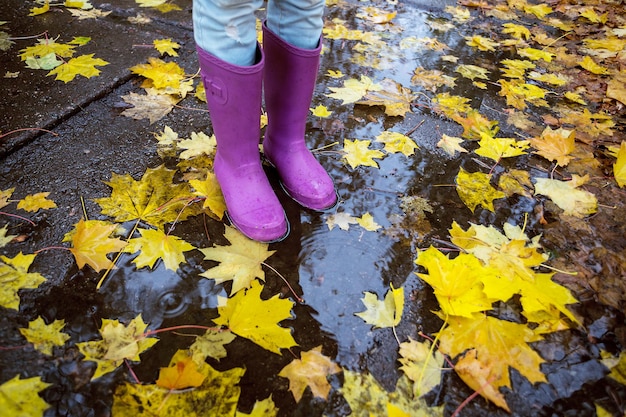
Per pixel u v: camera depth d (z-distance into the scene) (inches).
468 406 32.8
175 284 38.5
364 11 89.0
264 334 35.5
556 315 39.0
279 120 46.3
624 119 66.2
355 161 52.8
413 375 34.2
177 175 48.7
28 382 30.9
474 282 40.4
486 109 65.5
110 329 34.7
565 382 34.8
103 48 66.1
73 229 41.5
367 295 39.4
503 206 49.8
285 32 40.8
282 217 43.6
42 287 36.8
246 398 32.0
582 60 79.9
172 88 60.9
